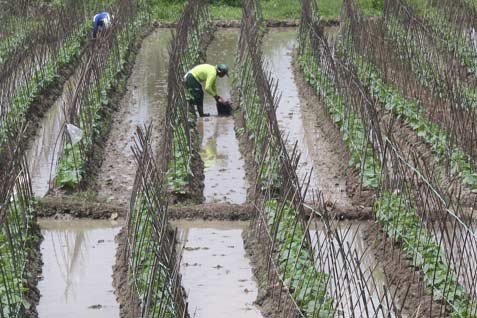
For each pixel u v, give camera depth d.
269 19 78.25
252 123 42.94
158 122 47.69
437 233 31.19
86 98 42.81
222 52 66.69
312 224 33.53
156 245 25.41
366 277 29.55
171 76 42.91
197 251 32.09
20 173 31.81
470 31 58.84
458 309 25.70
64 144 39.41
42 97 51.03
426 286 27.59
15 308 26.00
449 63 49.91
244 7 67.88
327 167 40.38
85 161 38.84
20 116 45.44
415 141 41.62
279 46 69.50
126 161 41.66
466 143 37.94
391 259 30.20
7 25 66.56
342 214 34.34
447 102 45.69
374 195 34.88
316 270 27.33
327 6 79.50
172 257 24.91
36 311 27.55
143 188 29.97
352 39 58.06
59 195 36.72
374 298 28.02
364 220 34.22
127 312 26.95
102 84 50.44
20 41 60.69
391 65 50.25
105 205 35.50
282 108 50.62
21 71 49.00
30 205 33.72
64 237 33.81
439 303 26.72
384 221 31.98
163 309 24.23
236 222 34.75
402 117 44.44
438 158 38.66
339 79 45.69
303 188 37.69
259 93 42.81
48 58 56.03
